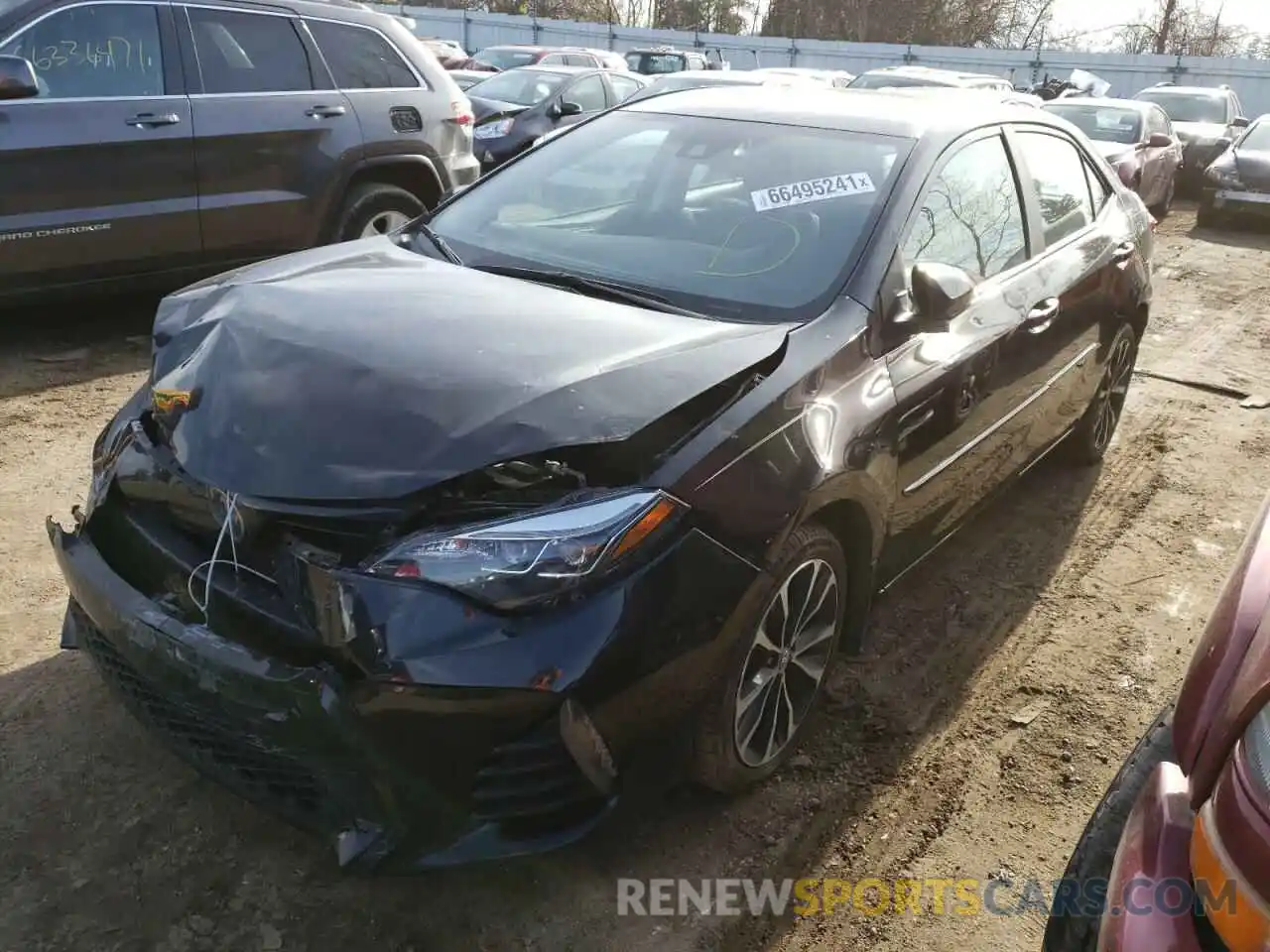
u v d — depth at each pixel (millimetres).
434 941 2307
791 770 2898
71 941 2234
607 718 2121
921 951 2387
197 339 2561
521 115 11195
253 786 2221
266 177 5977
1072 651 3590
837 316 2822
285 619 2121
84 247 5359
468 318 2555
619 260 3145
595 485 2225
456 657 1998
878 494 2793
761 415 2449
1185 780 1738
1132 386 6441
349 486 2066
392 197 6637
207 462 2195
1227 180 12281
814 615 2758
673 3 47312
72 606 2707
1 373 5328
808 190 3221
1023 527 4484
